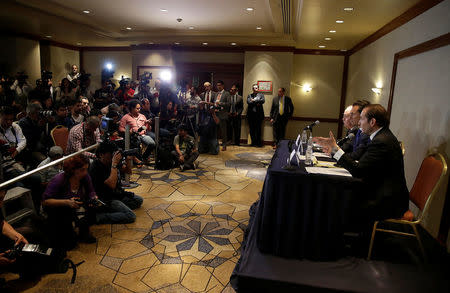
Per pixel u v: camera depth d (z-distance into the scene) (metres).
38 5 5.80
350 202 2.26
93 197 3.01
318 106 9.48
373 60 6.45
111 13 6.56
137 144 5.52
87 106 5.52
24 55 8.77
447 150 3.27
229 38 8.48
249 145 9.05
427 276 2.26
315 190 2.31
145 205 4.02
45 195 2.71
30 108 4.34
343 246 2.38
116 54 10.64
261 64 8.98
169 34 8.77
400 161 2.42
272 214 2.40
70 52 10.45
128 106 5.85
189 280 2.45
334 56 9.20
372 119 2.54
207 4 5.59
